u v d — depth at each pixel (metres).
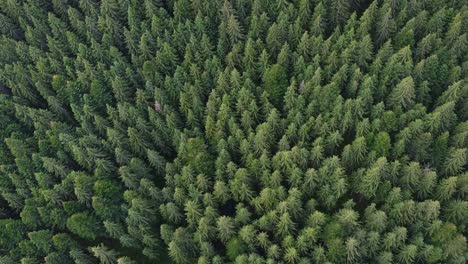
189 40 65.25
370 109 58.47
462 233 52.81
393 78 59.00
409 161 56.50
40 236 54.62
